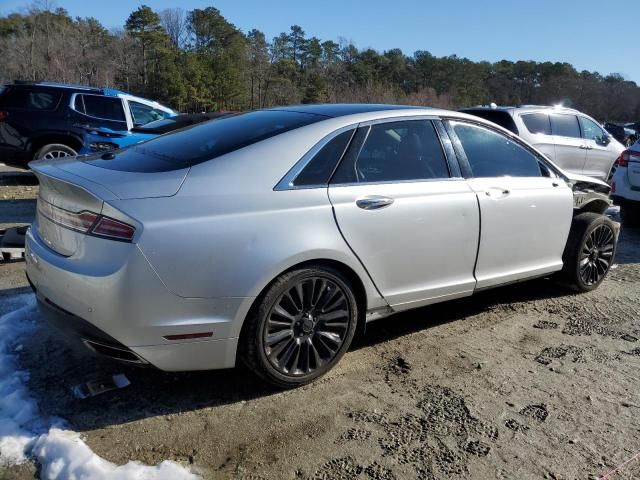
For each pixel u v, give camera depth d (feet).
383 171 11.53
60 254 9.66
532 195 14.12
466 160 13.07
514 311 15.16
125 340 8.89
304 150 10.57
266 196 9.84
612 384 11.30
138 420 9.48
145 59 249.75
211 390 10.50
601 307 15.70
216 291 9.21
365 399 10.40
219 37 293.02
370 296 11.24
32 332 12.39
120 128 32.83
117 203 8.84
